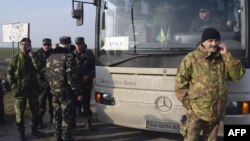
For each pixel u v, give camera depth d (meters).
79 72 7.94
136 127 6.71
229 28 6.17
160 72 6.28
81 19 7.54
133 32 6.67
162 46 6.35
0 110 8.72
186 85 5.01
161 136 7.64
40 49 8.17
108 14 7.05
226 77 4.96
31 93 7.34
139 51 6.52
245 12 6.05
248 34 6.01
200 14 6.36
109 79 6.88
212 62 4.88
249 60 5.98
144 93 6.48
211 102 4.84
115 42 6.84
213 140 5.12
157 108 6.40
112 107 6.87
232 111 6.01
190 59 4.93
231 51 6.05
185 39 6.27
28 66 7.25
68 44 6.77
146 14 6.64
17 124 7.24
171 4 6.50
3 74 16.50
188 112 5.05
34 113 7.57
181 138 7.47
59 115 7.00
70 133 6.89
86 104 8.20
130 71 6.56
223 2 6.27
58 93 6.75
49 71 6.83
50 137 7.72
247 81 5.97
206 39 4.80
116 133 7.96
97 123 8.91
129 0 6.81
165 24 6.46
